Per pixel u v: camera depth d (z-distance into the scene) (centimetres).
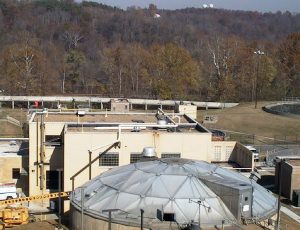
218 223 4759
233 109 13338
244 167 7094
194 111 10200
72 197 5444
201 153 6481
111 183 5328
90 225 4972
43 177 6681
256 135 10875
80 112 7575
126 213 4831
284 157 7769
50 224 5862
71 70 18950
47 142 6762
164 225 4666
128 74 17912
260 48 18162
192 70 16812
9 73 16562
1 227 5716
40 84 16925
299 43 18112
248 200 4969
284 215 6494
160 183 5091
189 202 4894
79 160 6269
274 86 16900
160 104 14750
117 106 10731
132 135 6328
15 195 6625
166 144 6419
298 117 12019
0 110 13762
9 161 7131
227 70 16812
